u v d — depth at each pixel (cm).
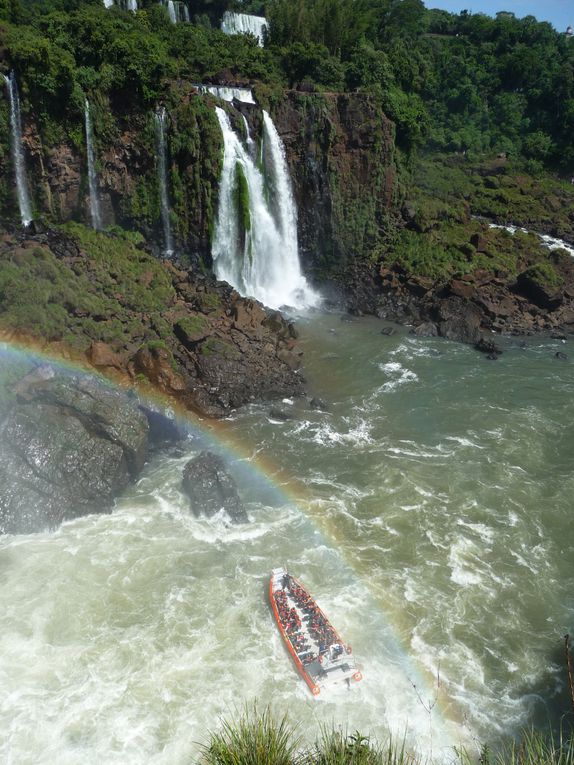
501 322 6384
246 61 7369
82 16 5709
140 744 2272
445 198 8819
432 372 5316
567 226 8681
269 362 4997
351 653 2622
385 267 6981
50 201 5572
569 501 3656
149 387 4288
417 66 8538
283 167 6738
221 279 6353
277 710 2403
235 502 3497
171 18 9025
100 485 3500
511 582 3067
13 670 2523
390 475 3850
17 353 3966
